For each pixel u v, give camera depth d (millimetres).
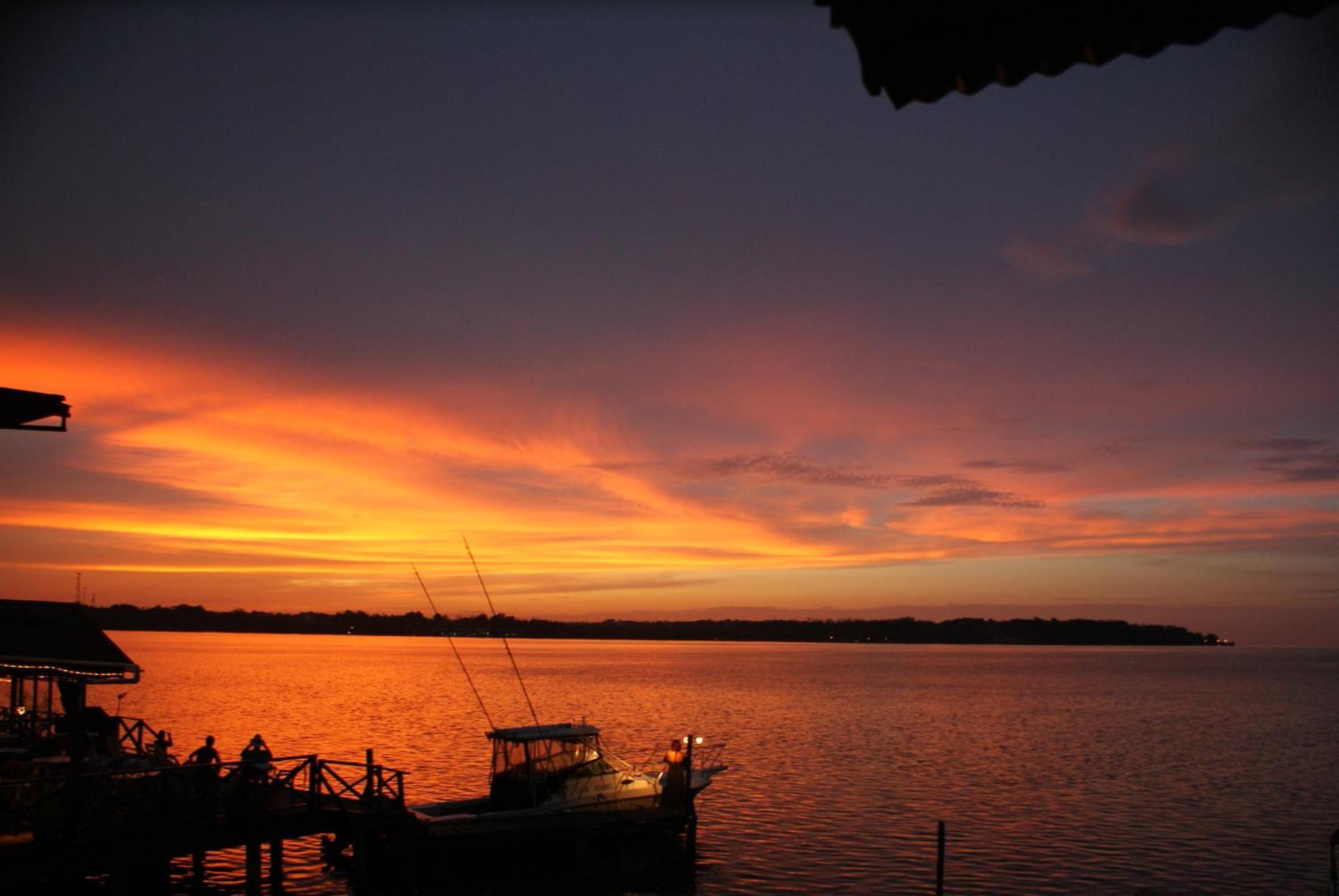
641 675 180750
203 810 23234
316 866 31141
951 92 3209
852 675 184500
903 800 43906
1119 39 2891
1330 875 31547
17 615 27516
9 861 19984
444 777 47188
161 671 151750
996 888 29828
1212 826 38938
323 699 97812
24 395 23719
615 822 30047
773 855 33469
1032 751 62875
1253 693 134875
